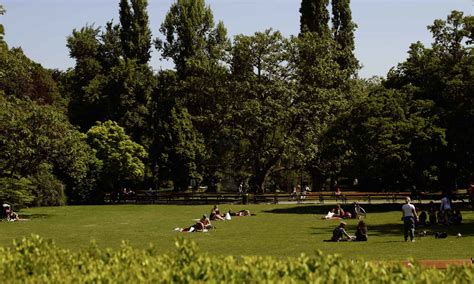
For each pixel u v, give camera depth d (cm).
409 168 4494
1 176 4653
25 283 995
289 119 6550
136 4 8000
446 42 5253
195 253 1121
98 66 8100
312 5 7356
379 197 5622
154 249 1227
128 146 6569
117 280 985
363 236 2734
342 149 5112
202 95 7269
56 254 1197
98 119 7594
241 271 1015
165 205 6012
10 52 5462
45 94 7512
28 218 4400
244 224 3756
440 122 4697
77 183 6269
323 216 4266
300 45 6650
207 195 6316
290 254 2259
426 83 5031
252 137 6788
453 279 988
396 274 998
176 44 8062
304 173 8312
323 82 6700
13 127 4375
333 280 964
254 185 6906
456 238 2714
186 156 7156
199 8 7994
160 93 7650
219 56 6806
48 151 4538
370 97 4978
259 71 6750
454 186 5256
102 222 4019
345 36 7594
